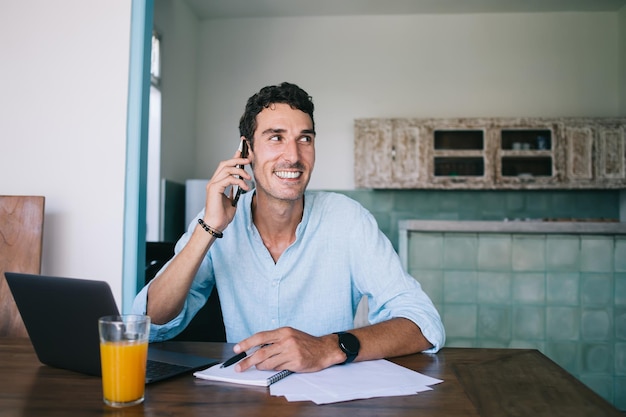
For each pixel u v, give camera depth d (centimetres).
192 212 405
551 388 84
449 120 447
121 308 151
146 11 155
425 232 271
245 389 82
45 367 95
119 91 153
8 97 155
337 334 99
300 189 123
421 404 76
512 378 89
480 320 268
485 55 488
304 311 132
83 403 76
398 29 493
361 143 452
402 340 103
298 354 90
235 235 133
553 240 265
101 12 154
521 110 483
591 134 441
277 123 121
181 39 446
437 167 457
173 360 97
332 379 87
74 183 153
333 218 133
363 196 483
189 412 72
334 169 488
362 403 76
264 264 130
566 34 485
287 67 497
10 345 113
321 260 132
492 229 265
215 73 499
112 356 74
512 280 267
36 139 154
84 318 85
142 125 154
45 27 154
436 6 475
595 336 263
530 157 448
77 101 154
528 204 473
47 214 153
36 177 154
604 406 75
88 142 153
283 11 487
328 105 492
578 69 483
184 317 125
